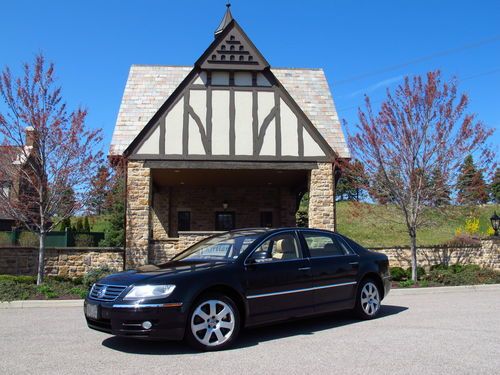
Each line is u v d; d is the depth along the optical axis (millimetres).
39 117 12602
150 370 4934
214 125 17203
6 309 10094
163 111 17141
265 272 6477
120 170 14195
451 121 14344
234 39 17469
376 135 14805
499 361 5172
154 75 20031
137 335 5477
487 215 34406
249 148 17203
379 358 5316
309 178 17594
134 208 16562
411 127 14602
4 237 23672
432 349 5719
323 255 7383
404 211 15062
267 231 7066
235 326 5973
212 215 22172
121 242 26688
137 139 16891
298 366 5023
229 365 5105
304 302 6840
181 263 6684
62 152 12891
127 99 18875
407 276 15172
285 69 21203
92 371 4914
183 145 17000
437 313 8586
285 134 17422
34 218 13578
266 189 22578
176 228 21938
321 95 20062
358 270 7684
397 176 14867
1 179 12742
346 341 6195
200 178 19875
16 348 6039
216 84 17438
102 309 5727
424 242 29047
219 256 6742
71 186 13039
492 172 14445
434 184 14648
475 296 11609
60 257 15828
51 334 6992
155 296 5555
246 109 17406
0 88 12312
